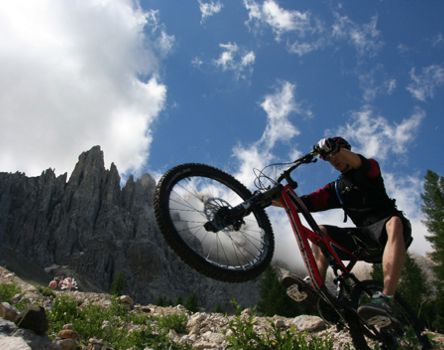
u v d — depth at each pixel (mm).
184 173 5031
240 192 5422
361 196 4785
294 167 5004
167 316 9500
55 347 4672
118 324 8578
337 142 4652
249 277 4910
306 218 5039
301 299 5051
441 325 50625
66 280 12578
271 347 5496
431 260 65062
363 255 5059
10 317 5586
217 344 7195
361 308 4391
